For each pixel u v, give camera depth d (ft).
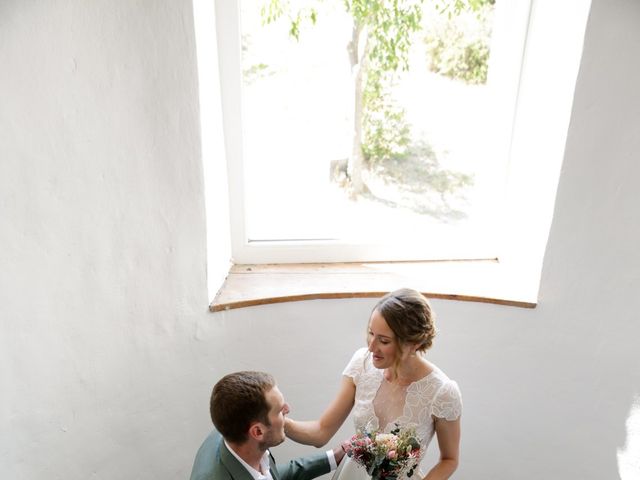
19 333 6.15
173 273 7.14
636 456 8.57
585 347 8.26
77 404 6.82
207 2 7.16
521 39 8.27
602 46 6.89
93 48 5.88
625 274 7.84
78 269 6.40
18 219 5.87
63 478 6.92
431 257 9.32
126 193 6.50
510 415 8.77
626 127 7.21
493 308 8.18
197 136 6.82
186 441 7.94
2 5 5.31
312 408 8.59
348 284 8.32
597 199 7.55
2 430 6.25
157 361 7.34
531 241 8.25
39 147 5.82
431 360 8.46
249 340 7.96
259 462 5.46
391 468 5.47
